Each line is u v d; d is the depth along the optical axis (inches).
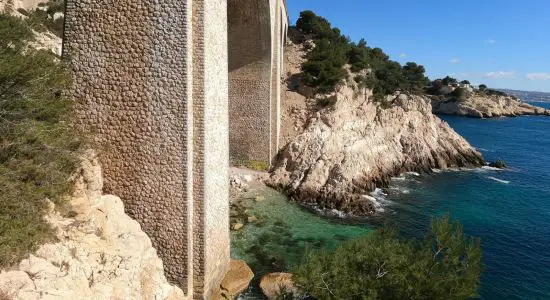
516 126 3789.4
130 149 531.2
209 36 548.4
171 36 508.7
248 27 1230.3
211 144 580.1
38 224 385.1
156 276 503.2
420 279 392.8
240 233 938.1
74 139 504.1
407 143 1688.0
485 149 2436.0
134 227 516.7
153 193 537.3
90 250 422.0
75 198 468.1
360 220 1099.9
